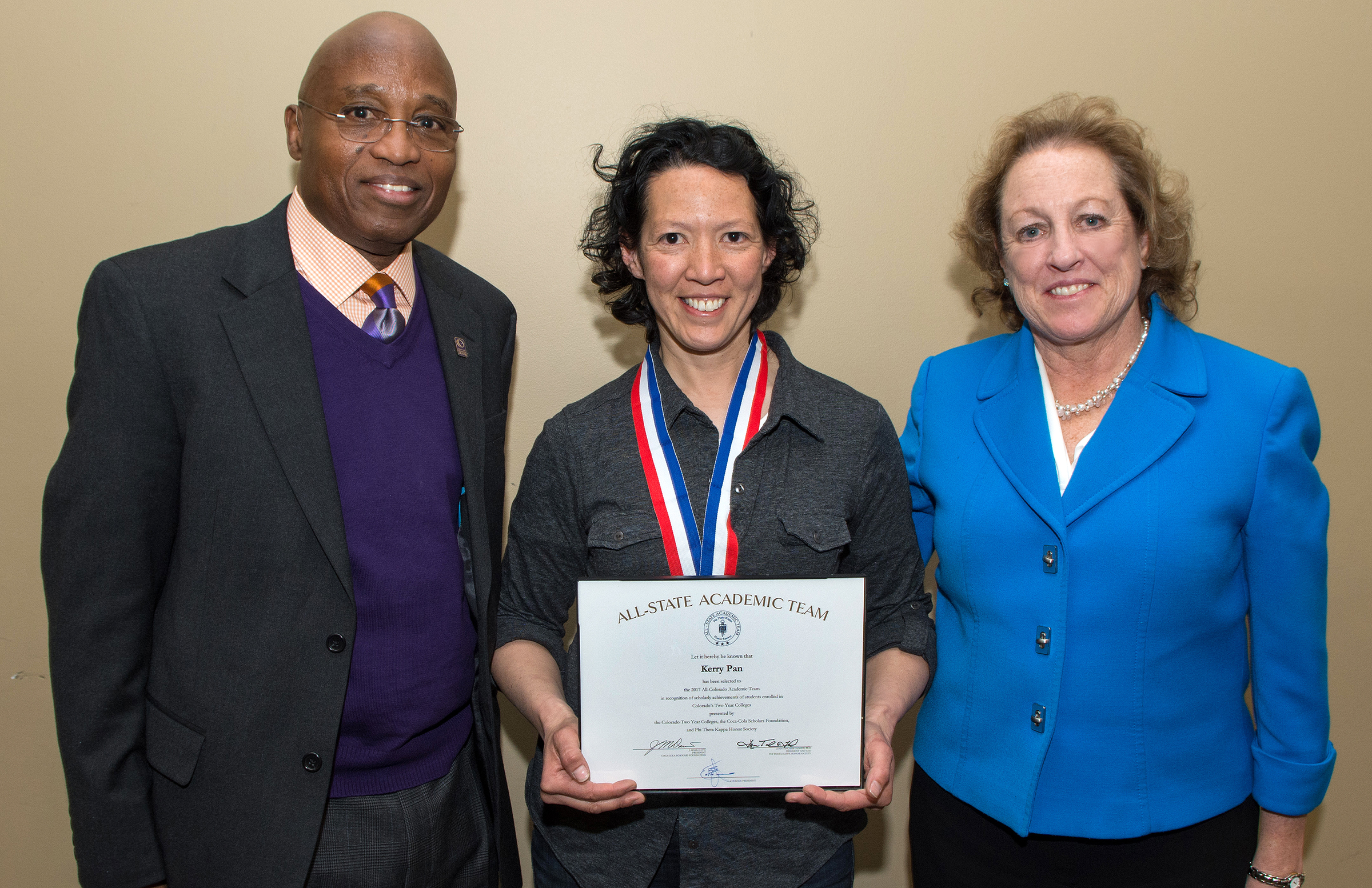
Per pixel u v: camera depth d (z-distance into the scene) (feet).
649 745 3.99
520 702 4.23
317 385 3.94
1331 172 6.43
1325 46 6.31
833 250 6.37
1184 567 3.81
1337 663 6.96
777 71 6.13
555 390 6.45
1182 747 3.94
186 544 3.84
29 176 5.84
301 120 4.06
